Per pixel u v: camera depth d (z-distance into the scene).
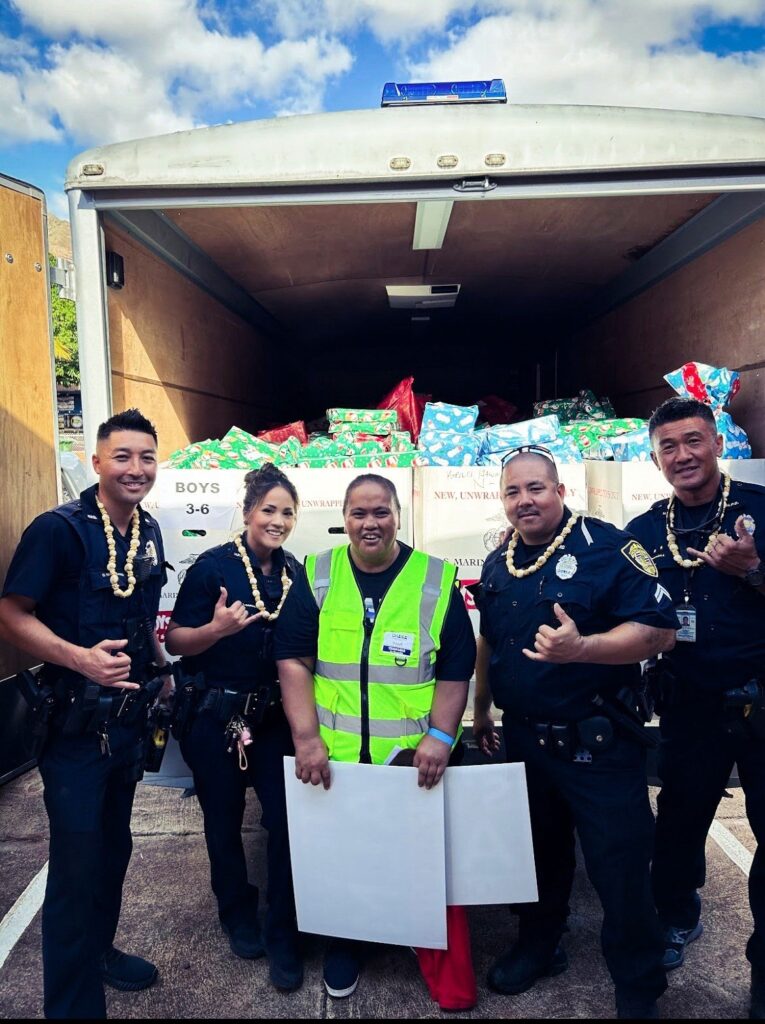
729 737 1.89
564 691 1.74
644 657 1.67
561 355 5.81
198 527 2.48
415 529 2.51
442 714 1.81
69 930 1.69
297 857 1.89
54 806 1.70
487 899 1.84
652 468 2.38
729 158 2.34
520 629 1.78
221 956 2.17
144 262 2.94
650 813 1.77
